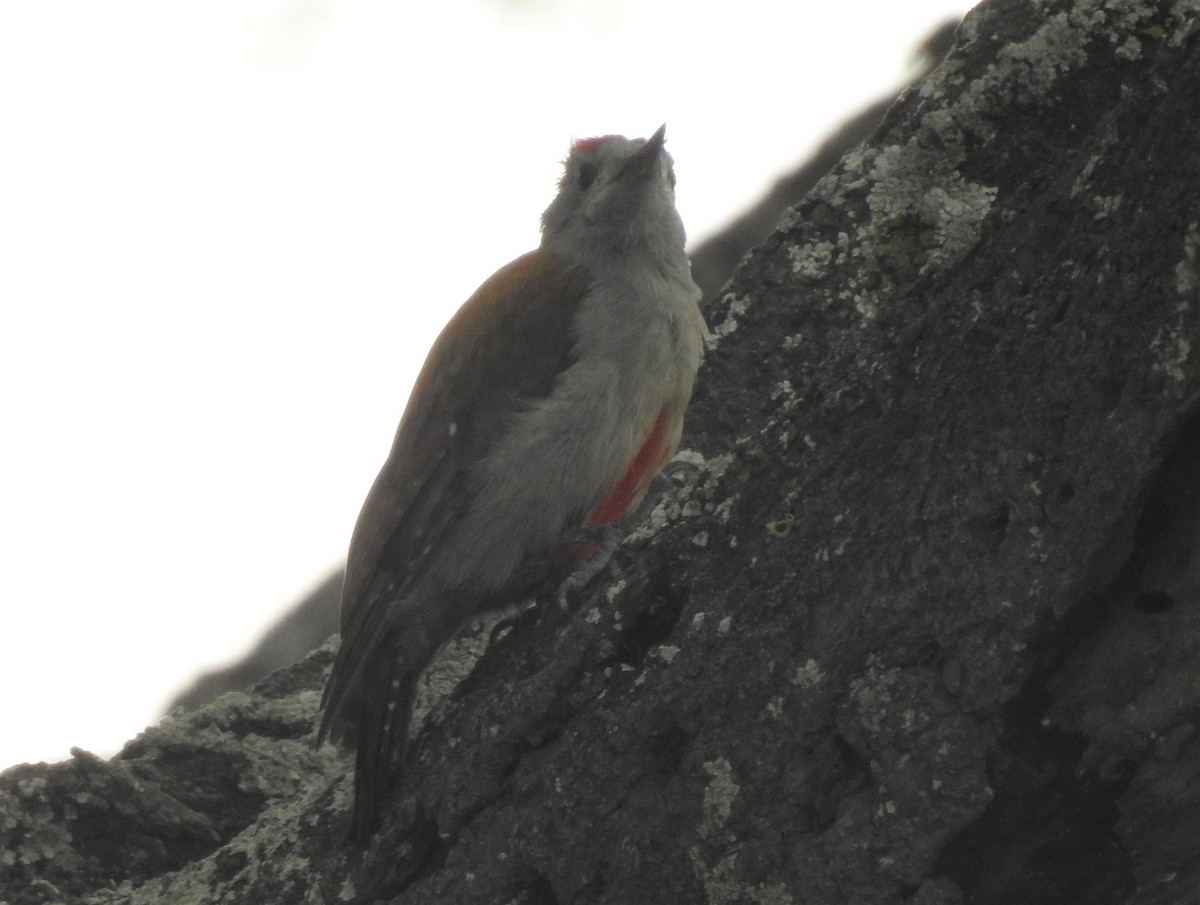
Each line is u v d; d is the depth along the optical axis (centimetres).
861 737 520
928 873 507
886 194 873
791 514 564
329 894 680
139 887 792
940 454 517
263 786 872
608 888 579
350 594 805
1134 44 797
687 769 561
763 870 537
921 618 512
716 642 566
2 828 803
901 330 550
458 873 630
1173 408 452
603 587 625
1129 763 482
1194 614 464
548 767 604
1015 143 834
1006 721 495
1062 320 487
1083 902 502
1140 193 470
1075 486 476
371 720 691
